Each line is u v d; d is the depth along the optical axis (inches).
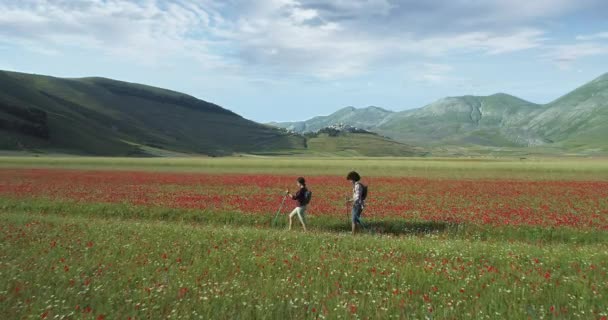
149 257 445.4
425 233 689.6
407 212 882.8
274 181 1736.0
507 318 279.1
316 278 367.9
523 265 416.5
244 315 281.7
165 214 866.8
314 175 2146.9
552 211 901.2
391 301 306.3
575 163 3339.1
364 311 289.7
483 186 1534.2
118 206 932.0
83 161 3344.0
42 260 420.5
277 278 366.6
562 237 653.3
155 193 1226.6
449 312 284.5
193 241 527.5
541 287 344.2
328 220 787.4
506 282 355.9
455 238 642.2
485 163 3368.6
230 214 847.1
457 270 394.9
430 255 456.1
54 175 1898.4
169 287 340.2
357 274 384.2
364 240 550.3
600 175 2164.1
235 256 449.1
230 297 314.2
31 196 1095.6
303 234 605.9
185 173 2229.3
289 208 936.9
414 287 346.9
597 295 318.3
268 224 788.0
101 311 288.7
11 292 323.0
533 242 628.1
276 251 474.3
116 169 2568.9
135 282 359.3
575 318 277.3
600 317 278.4
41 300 305.0
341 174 2247.8
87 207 919.0
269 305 295.7
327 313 280.1
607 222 757.3
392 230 721.0
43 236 550.3
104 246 494.0
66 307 292.2
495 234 679.1
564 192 1325.0
